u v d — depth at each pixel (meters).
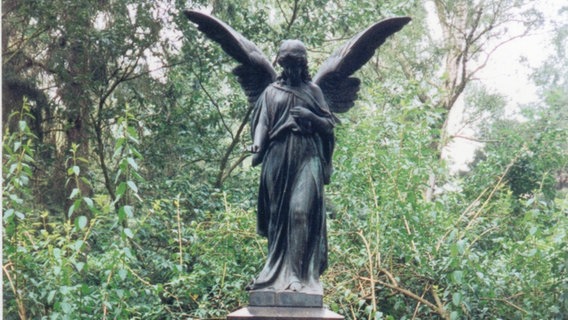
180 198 12.87
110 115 15.15
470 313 10.33
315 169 7.14
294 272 6.96
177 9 15.23
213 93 16.89
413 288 10.84
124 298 9.58
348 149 10.79
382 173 10.66
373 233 10.79
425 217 10.63
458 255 9.76
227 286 10.42
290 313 6.75
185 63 15.52
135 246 12.70
